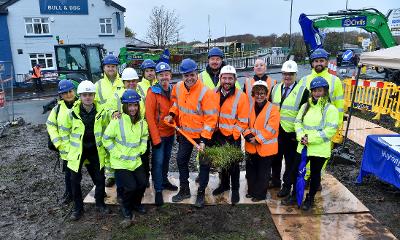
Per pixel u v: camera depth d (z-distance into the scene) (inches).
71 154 171.9
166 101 187.8
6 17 928.9
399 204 193.3
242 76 839.7
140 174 175.0
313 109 175.3
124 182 170.6
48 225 180.1
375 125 363.9
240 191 205.8
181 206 190.9
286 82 189.5
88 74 509.4
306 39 446.9
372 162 211.8
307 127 174.7
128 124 169.9
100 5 1033.5
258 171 189.5
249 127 186.9
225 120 181.5
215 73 197.5
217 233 167.0
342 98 196.4
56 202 207.2
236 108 180.4
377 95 409.4
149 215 183.6
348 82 441.7
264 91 177.3
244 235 165.0
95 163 179.8
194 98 176.9
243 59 1053.2
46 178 247.1
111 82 207.3
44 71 932.0
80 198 182.1
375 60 223.5
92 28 1033.5
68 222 181.2
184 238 163.6
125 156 169.3
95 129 171.8
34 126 430.6
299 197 177.9
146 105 180.7
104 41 1059.3
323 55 193.8
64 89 172.1
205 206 190.2
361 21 456.1
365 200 198.4
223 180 201.2
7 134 386.3
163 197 200.5
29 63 973.2
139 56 706.2
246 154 189.9
